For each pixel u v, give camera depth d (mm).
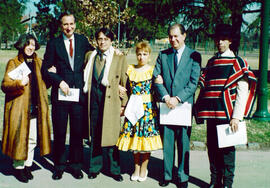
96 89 3951
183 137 3662
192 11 13641
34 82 3885
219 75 3377
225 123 3400
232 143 3309
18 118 3711
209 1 12586
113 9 8336
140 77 3773
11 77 3631
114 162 3963
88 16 8156
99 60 3945
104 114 3875
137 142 3734
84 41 4105
